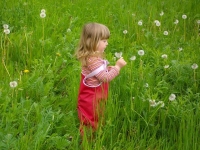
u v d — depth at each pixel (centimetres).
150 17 692
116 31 623
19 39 525
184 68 473
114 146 346
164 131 365
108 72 358
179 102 391
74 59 488
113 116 362
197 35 638
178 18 711
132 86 381
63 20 622
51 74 440
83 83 361
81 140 353
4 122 351
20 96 397
